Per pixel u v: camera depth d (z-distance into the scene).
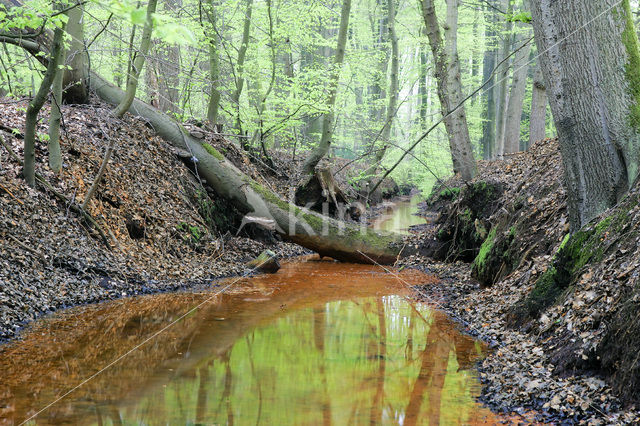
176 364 5.88
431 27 16.14
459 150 15.85
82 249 8.99
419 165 30.59
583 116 6.84
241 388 5.23
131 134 12.05
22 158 9.48
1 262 7.46
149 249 10.41
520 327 6.70
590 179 6.86
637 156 6.53
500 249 9.44
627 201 6.11
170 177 12.20
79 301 8.09
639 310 4.50
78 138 10.76
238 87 16.95
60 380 5.27
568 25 6.82
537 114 17.86
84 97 12.22
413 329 7.51
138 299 8.71
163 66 16.73
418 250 13.26
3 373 5.37
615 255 5.55
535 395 4.82
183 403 4.81
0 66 12.93
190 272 10.57
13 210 8.35
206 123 15.67
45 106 11.34
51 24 7.68
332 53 30.25
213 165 12.95
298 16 17.78
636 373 4.22
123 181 10.82
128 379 5.38
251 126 16.34
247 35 16.47
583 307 5.50
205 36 14.19
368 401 4.95
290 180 17.30
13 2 9.75
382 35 30.88
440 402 4.93
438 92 16.23
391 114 20.81
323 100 15.94
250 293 9.73
